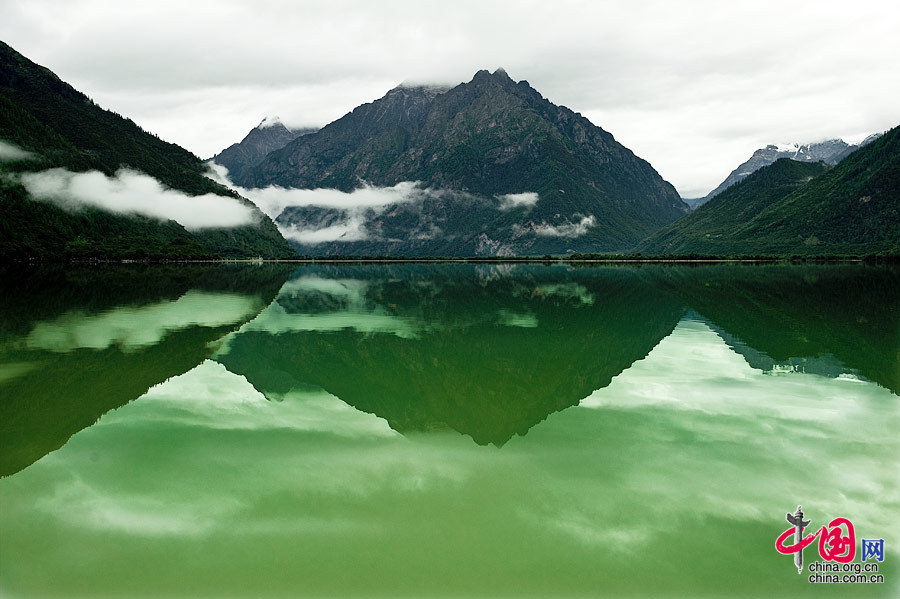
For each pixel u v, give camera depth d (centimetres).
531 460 1284
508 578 860
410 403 1752
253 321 3616
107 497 1112
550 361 2350
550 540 957
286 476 1205
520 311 4156
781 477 1184
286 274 11438
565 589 837
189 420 1570
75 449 1353
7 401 1739
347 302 4941
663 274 10500
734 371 2103
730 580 863
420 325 3434
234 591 835
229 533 984
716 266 15450
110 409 1669
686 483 1159
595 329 3203
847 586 841
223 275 10462
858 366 2159
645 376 2050
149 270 12269
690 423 1520
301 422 1560
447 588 838
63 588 845
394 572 874
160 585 849
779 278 8281
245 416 1608
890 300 4578
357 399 1795
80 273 10225
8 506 1077
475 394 1856
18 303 4528
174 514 1046
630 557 910
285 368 2239
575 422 1543
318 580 857
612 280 8500
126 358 2398
